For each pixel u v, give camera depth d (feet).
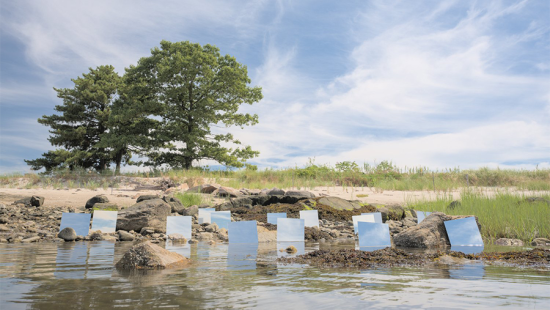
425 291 8.88
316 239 27.45
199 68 110.63
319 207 41.14
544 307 7.33
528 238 26.48
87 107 132.46
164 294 8.58
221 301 7.86
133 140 111.45
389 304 7.58
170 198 40.06
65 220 26.96
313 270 12.34
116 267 12.92
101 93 127.95
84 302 7.81
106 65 141.08
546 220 28.84
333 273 11.68
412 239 22.94
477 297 8.24
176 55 107.55
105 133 119.55
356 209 42.27
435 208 41.65
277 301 7.87
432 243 23.09
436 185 66.28
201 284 9.80
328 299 8.02
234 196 51.85
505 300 7.94
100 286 9.54
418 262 14.10
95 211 28.58
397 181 71.00
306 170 85.61
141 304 7.62
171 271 12.11
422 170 82.64
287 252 18.34
